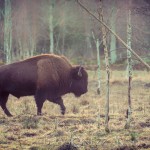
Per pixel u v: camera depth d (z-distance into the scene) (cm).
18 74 4272
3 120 3653
